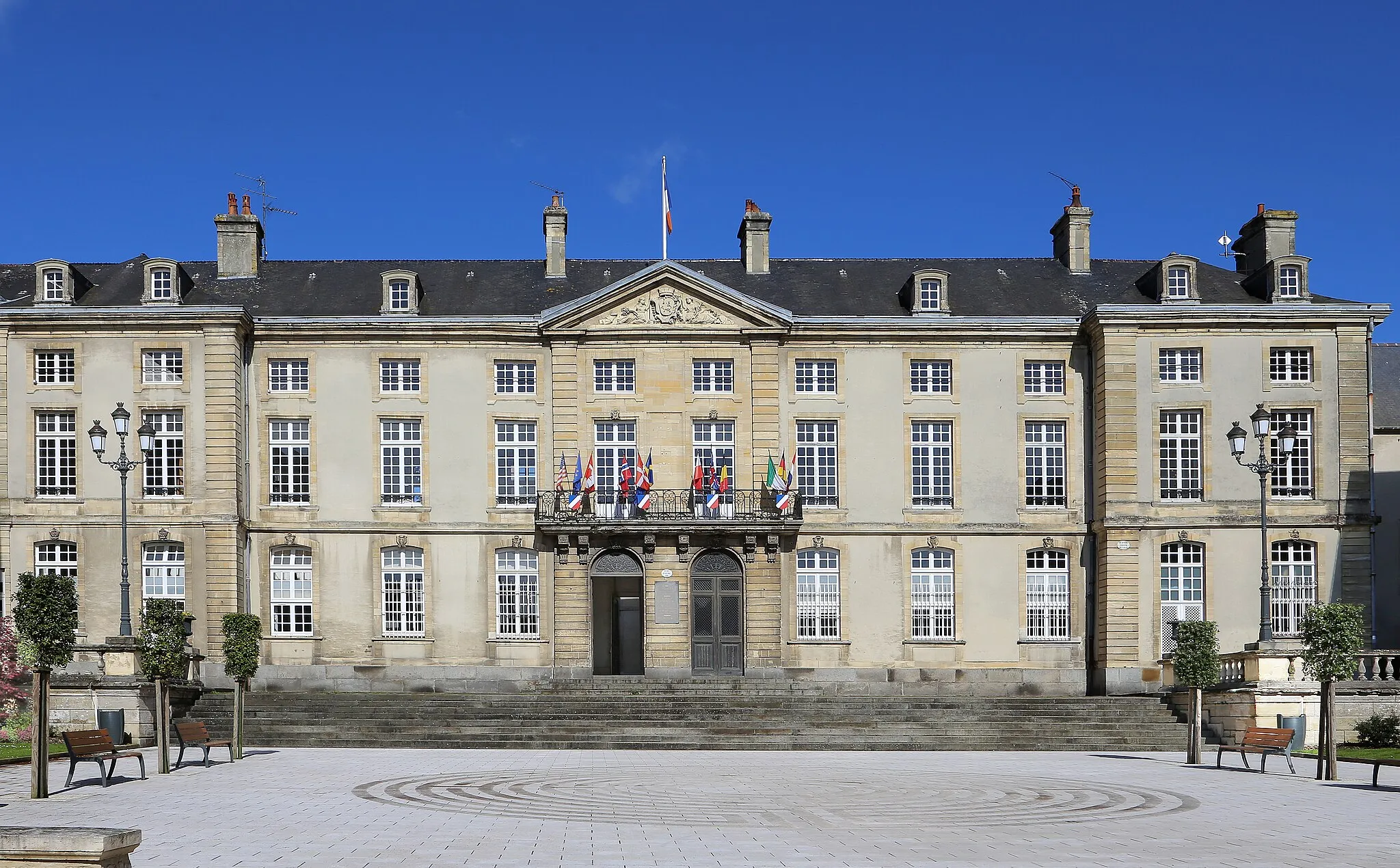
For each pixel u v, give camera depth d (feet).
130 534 120.16
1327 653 74.54
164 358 122.11
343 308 127.24
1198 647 85.92
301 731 98.68
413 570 123.75
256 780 71.97
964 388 126.52
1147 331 124.06
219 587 119.34
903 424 126.11
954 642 124.16
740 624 124.06
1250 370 123.95
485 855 46.57
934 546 125.18
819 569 125.18
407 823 54.80
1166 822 56.49
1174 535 122.31
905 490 125.59
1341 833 53.11
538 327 124.47
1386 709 94.63
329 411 124.47
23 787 68.13
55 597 65.72
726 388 126.21
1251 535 122.62
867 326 125.70
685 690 116.98
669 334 125.29
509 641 122.83
